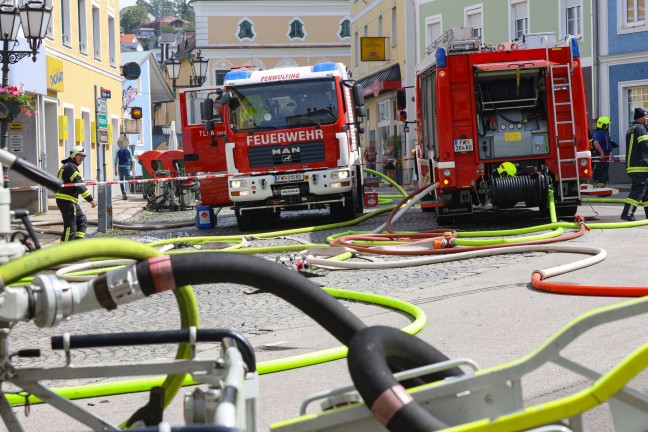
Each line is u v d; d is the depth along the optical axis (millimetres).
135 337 3258
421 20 49594
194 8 83188
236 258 3098
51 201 33688
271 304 11844
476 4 45062
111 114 45438
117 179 45875
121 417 6480
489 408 2998
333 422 2973
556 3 40000
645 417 2828
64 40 37062
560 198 19953
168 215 30797
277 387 7316
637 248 14742
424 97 23438
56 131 35250
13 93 20984
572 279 11898
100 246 3023
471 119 20031
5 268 2820
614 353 7547
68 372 3172
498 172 20000
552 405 2676
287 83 22859
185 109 24750
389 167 47281
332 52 83500
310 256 15562
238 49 83125
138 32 175750
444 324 9625
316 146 22688
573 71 19922
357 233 19547
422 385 3309
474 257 15117
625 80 37656
